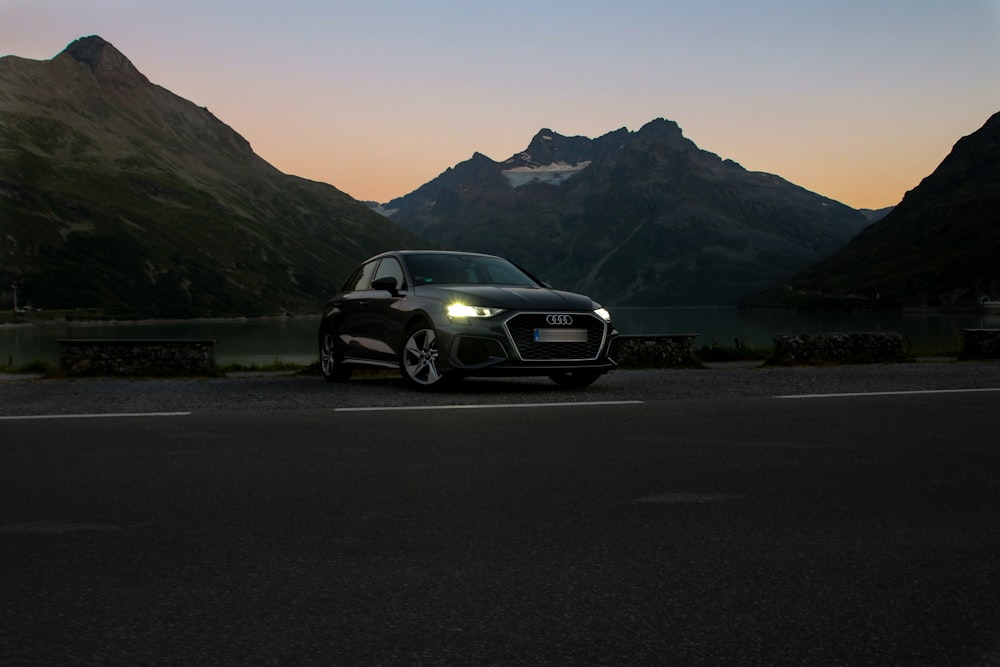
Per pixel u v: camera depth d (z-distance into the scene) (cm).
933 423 726
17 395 946
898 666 252
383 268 1212
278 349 8331
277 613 296
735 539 385
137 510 439
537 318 1003
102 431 690
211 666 253
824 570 342
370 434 675
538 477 517
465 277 1139
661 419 753
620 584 326
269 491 482
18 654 261
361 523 414
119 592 318
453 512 435
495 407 833
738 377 1166
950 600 307
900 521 415
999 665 253
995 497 464
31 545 378
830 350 1714
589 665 254
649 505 448
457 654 262
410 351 1058
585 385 1077
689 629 281
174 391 991
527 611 298
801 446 619
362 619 291
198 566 349
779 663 255
